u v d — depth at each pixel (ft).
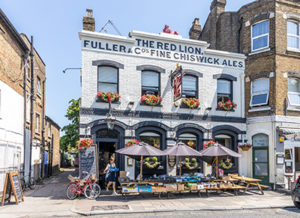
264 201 34.96
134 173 43.37
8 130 40.81
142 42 46.06
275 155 45.68
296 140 47.60
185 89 48.06
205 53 49.65
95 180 36.55
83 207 30.58
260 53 49.42
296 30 50.49
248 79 50.85
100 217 27.25
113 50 44.34
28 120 51.39
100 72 44.04
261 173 47.47
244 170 49.16
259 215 28.14
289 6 49.47
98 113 42.45
